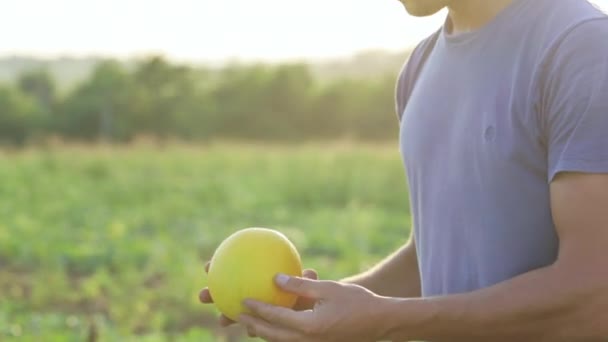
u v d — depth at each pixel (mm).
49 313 9719
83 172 27047
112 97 58344
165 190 22641
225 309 2443
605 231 1983
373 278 2912
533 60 2143
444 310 2090
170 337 8961
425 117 2467
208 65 65812
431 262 2477
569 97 2027
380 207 20422
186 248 14180
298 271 2498
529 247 2205
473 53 2314
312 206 20359
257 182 23953
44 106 60000
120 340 8320
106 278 10875
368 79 66250
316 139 64250
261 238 2465
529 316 2041
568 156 2016
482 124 2242
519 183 2184
